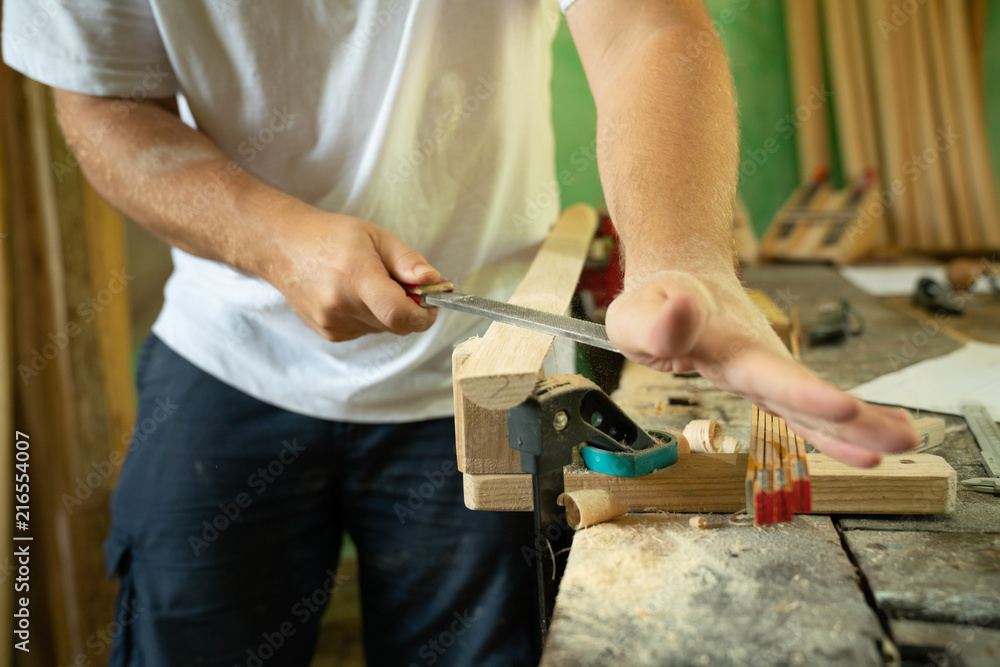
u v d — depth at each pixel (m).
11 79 1.52
